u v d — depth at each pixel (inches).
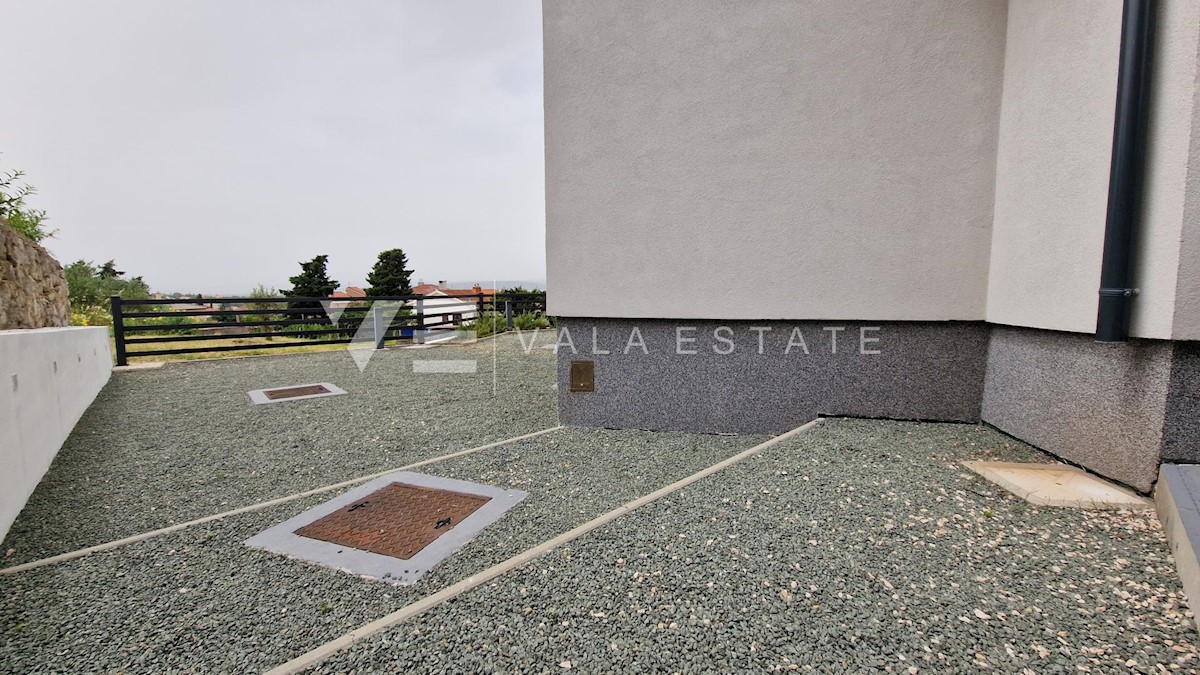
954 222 139.2
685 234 151.8
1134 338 95.1
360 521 97.5
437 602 68.0
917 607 64.3
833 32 139.6
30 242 224.1
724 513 94.3
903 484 104.6
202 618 67.0
